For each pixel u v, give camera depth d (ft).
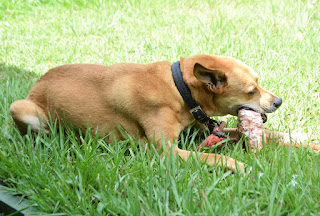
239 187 5.77
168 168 6.02
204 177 6.01
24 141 6.95
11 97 7.78
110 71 6.82
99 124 6.77
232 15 10.54
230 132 7.19
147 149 6.52
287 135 6.93
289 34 9.34
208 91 6.63
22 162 6.33
